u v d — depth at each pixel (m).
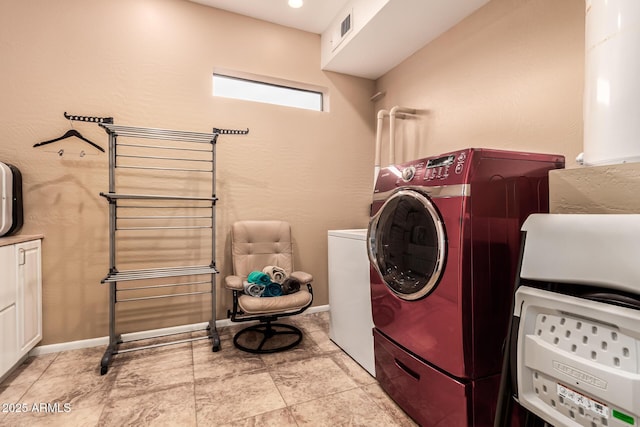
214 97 2.61
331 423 1.42
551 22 1.71
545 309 0.80
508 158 1.32
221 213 2.63
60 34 2.15
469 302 1.19
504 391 0.89
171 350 2.16
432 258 1.33
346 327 2.11
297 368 1.92
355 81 3.20
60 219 2.15
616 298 0.68
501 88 1.99
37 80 2.10
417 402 1.40
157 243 2.42
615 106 0.90
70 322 2.17
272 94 2.96
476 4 2.10
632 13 0.87
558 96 1.68
